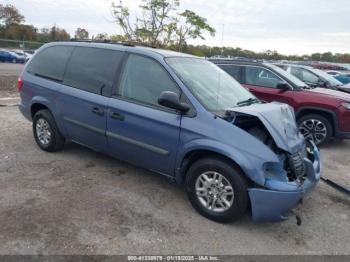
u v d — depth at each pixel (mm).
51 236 3316
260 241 3520
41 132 5562
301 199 3592
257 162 3424
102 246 3232
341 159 6566
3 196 4027
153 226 3621
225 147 3531
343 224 3992
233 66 8305
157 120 3996
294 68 10414
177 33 12188
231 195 3621
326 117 7242
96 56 4828
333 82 10523
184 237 3477
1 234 3293
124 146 4406
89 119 4711
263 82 7918
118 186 4500
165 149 4008
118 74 4496
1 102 9742
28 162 5121
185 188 4281
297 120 7465
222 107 3988
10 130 6766
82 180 4613
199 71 4496
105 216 3738
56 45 5449
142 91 4258
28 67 5730
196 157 3924
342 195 4770
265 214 3469
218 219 3740
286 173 3547
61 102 5059
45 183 4453
